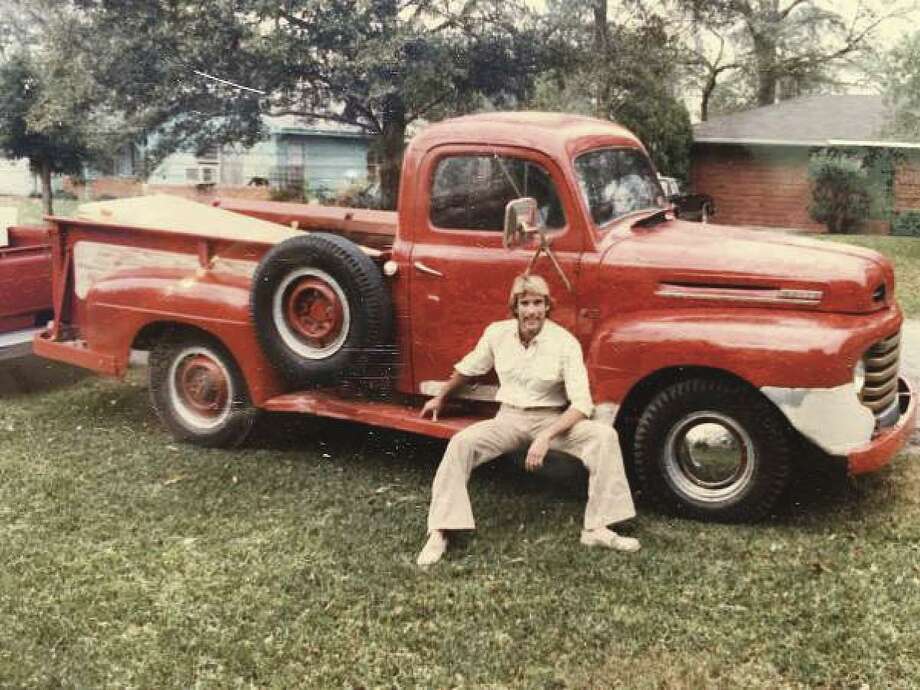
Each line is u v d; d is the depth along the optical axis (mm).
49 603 3523
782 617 3340
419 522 4230
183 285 5188
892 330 4188
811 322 4000
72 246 5605
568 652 3150
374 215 6043
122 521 4270
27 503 4484
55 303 5672
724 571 3693
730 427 4105
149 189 14031
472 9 12500
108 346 5410
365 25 11914
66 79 12164
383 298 4582
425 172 4617
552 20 13016
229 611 3451
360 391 4875
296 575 3719
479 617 3381
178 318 5168
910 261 13719
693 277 4191
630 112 15781
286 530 4152
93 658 3158
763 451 4055
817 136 18734
